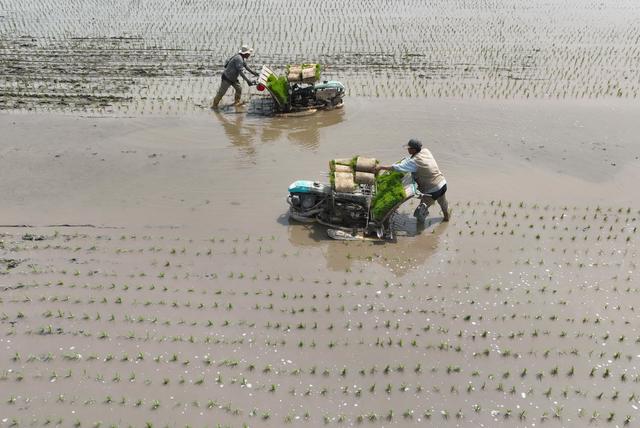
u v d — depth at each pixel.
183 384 5.90
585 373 6.10
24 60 15.28
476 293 7.22
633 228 8.63
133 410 5.62
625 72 15.22
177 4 21.20
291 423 5.50
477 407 5.65
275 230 8.45
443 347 6.37
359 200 8.11
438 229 8.53
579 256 7.96
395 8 21.38
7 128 11.58
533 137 11.53
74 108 12.55
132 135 11.45
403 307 6.96
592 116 12.54
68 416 5.55
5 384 5.88
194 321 6.70
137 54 15.89
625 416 5.62
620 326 6.74
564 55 16.52
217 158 10.62
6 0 21.67
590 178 10.04
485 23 19.67
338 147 11.05
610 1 23.27
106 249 7.96
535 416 5.61
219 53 16.05
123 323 6.68
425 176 8.11
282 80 12.29
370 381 5.95
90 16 19.61
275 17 19.73
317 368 6.09
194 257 7.83
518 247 8.13
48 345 6.35
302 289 7.24
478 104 13.09
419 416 5.59
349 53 16.25
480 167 10.38
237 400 5.73
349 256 7.87
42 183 9.65
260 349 6.33
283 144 11.20
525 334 6.60
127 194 9.38
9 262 7.61
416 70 15.10
